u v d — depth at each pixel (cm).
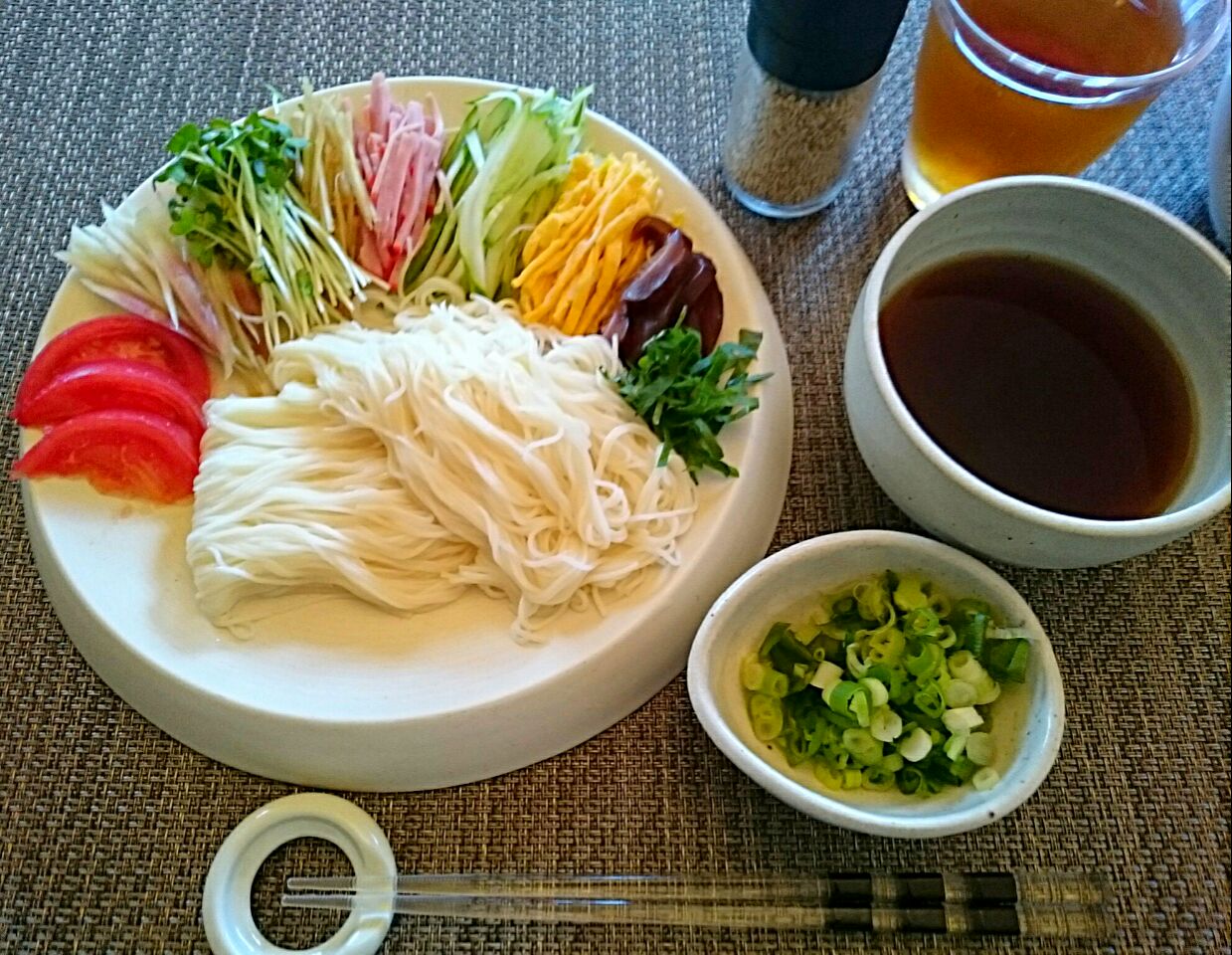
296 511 30
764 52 32
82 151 39
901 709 28
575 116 35
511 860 28
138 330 33
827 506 33
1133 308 31
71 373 31
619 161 34
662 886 28
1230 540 33
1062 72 30
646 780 29
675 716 30
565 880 28
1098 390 31
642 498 30
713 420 31
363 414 31
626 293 32
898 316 31
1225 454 28
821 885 28
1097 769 30
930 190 37
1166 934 28
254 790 29
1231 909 28
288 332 34
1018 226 31
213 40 41
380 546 30
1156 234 29
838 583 30
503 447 31
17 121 39
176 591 30
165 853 28
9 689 30
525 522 30
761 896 28
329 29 41
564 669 28
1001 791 25
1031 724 27
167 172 33
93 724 30
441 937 27
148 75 40
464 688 28
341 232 34
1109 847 29
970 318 32
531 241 34
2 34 41
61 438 30
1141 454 30
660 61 41
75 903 28
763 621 30
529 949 27
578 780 29
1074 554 26
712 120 40
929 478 27
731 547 31
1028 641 27
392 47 41
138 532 30
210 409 32
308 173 34
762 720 28
